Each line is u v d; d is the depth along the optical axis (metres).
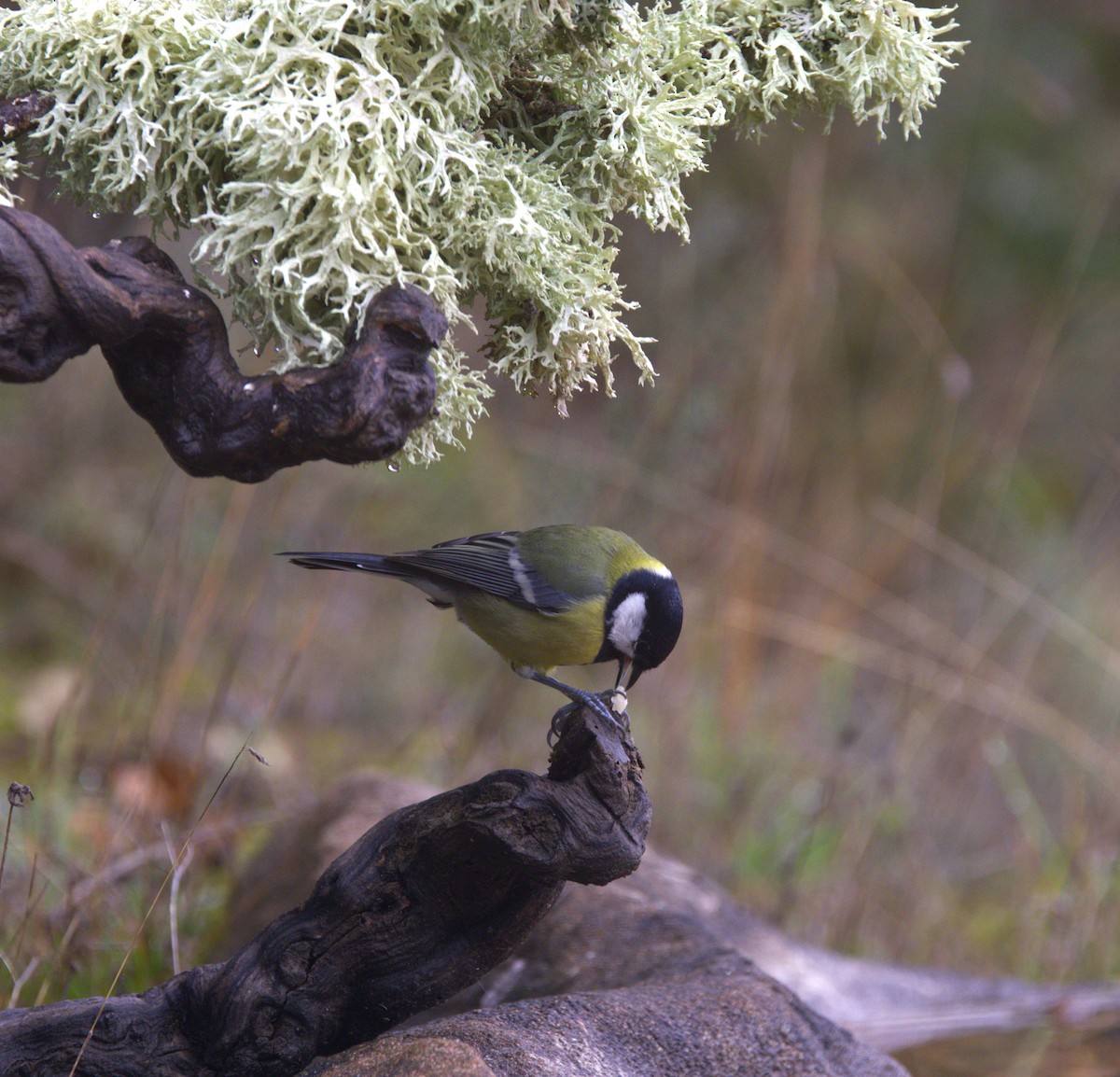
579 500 13.17
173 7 3.87
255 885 7.59
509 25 3.87
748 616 11.60
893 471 16.02
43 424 13.60
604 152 4.25
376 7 3.84
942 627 11.73
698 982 5.57
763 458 12.23
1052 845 10.91
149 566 12.03
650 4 8.71
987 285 18.61
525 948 6.32
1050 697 12.59
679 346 13.49
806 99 4.79
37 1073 4.22
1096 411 17.94
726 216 15.07
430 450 4.18
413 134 3.81
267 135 3.68
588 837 4.25
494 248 4.02
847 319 17.38
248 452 3.80
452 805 4.26
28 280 3.52
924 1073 6.85
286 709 11.54
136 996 4.41
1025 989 8.23
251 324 3.98
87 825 8.10
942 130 18.70
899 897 10.02
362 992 4.41
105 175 3.85
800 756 11.52
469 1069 4.05
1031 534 15.08
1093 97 19.19
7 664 11.59
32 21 3.94
